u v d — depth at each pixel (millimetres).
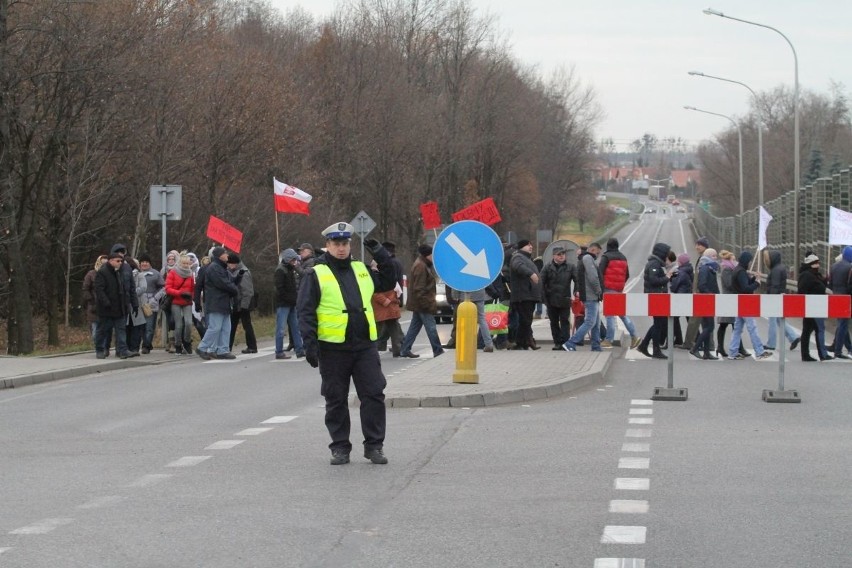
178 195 28969
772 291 27016
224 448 13000
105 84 34344
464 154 78188
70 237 38688
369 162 67125
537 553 8094
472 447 12805
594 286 24906
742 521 9070
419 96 74250
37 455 12766
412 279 24688
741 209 83750
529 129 89812
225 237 29703
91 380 21609
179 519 9312
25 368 22344
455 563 7836
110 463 12156
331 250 11836
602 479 10867
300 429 14438
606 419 15039
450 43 80125
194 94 41094
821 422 14719
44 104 34719
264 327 39656
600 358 22625
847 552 8094
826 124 132750
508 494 10188
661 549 8195
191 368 23609
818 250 50656
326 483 10781
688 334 26984
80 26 33375
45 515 9555
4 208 35281
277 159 45844
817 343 24203
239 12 73188
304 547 8312
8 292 38219
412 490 10406
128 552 8242
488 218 28141
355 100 67125
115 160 40219
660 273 25438
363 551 8180
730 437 13438
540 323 39688
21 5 32875
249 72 44531
